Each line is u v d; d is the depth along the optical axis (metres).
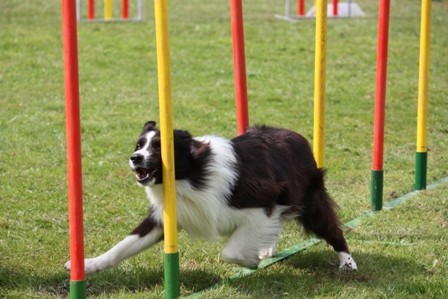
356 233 10.30
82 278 7.21
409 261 9.20
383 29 11.09
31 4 28.14
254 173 8.38
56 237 10.06
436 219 10.87
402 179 12.96
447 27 25.73
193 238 8.73
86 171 13.12
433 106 18.02
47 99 17.95
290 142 9.03
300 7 26.91
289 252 9.61
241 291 8.27
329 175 13.20
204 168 8.24
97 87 18.98
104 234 10.26
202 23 25.88
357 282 8.56
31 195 11.80
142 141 8.12
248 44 23.11
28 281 8.55
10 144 14.54
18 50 21.89
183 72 20.38
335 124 16.53
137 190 12.23
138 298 8.05
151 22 25.78
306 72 20.64
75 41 6.93
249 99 18.19
